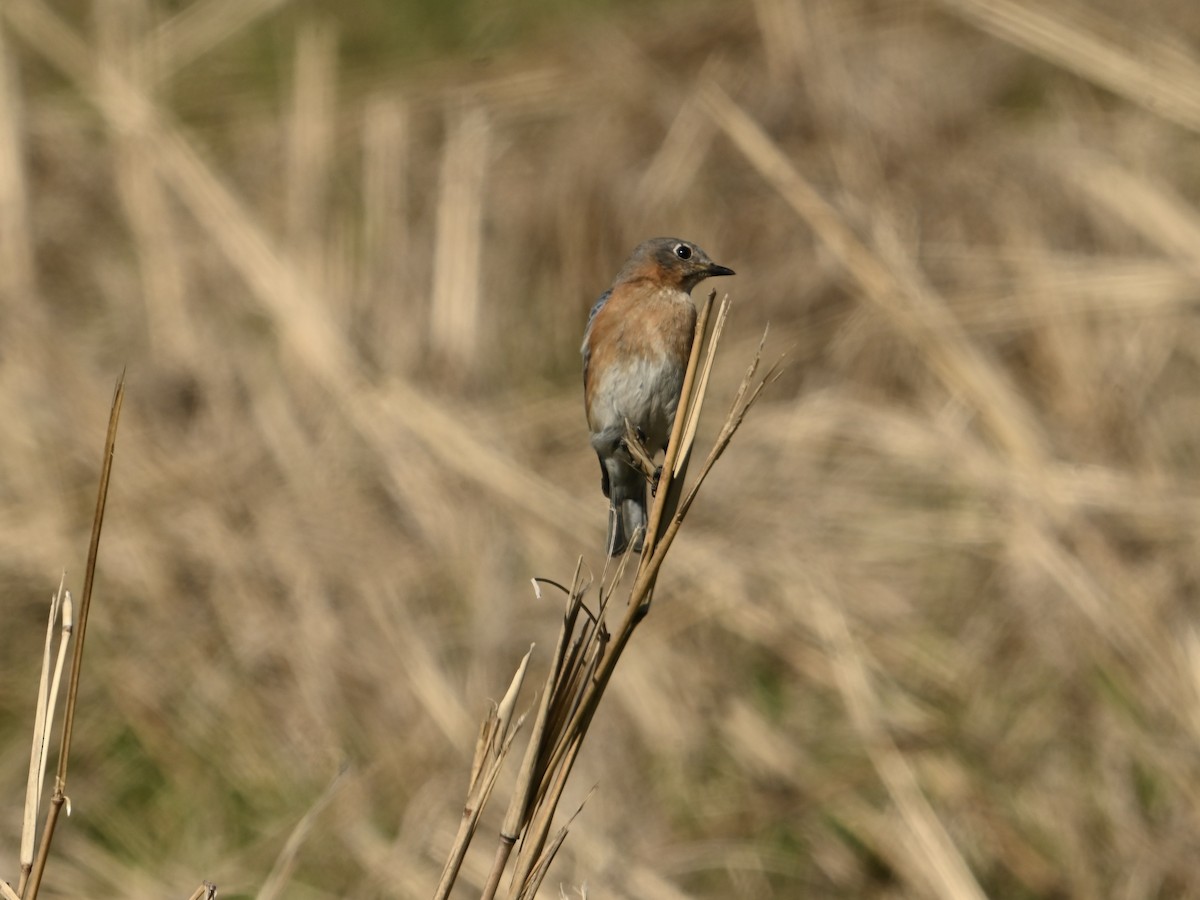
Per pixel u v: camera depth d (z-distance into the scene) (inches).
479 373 896.9
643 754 698.8
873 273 851.4
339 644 737.6
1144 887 650.2
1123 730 697.6
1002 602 751.7
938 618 755.4
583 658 324.8
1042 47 1002.7
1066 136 968.9
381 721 712.4
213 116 1126.4
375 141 1041.5
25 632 775.7
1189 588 742.5
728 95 1026.1
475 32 1189.1
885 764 676.7
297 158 1039.0
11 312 905.5
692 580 763.4
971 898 631.2
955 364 820.0
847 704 716.7
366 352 894.4
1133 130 977.5
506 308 952.3
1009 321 863.7
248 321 914.1
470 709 713.6
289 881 655.8
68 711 326.3
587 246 968.3
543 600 760.3
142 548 784.9
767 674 737.0
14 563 789.2
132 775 709.3
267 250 920.9
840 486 807.7
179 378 869.8
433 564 773.3
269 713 724.0
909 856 652.7
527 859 315.6
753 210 958.4
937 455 806.5
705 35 1080.8
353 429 836.6
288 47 1192.2
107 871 663.1
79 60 1126.4
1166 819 672.4
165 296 924.0
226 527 786.8
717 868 658.8
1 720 738.2
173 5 1219.2
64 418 849.5
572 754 321.1
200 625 757.9
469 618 753.0
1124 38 1018.1
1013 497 775.7
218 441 839.7
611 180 983.6
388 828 676.7
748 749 699.4
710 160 985.5
